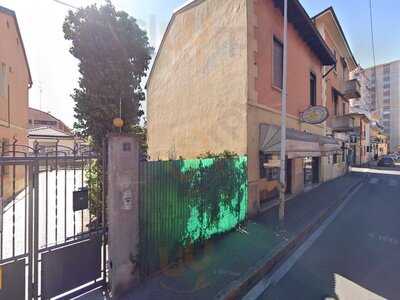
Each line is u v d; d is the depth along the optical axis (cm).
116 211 380
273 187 1030
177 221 496
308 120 1124
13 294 328
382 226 803
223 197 642
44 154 413
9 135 1266
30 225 338
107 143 401
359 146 3725
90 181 530
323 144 1203
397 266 514
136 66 564
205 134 937
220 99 883
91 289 390
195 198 544
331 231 749
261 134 870
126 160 392
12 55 1320
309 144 1012
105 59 533
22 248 516
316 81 1478
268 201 985
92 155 416
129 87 554
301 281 455
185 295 385
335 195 1262
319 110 1097
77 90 548
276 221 777
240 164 727
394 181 2003
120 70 539
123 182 388
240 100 822
